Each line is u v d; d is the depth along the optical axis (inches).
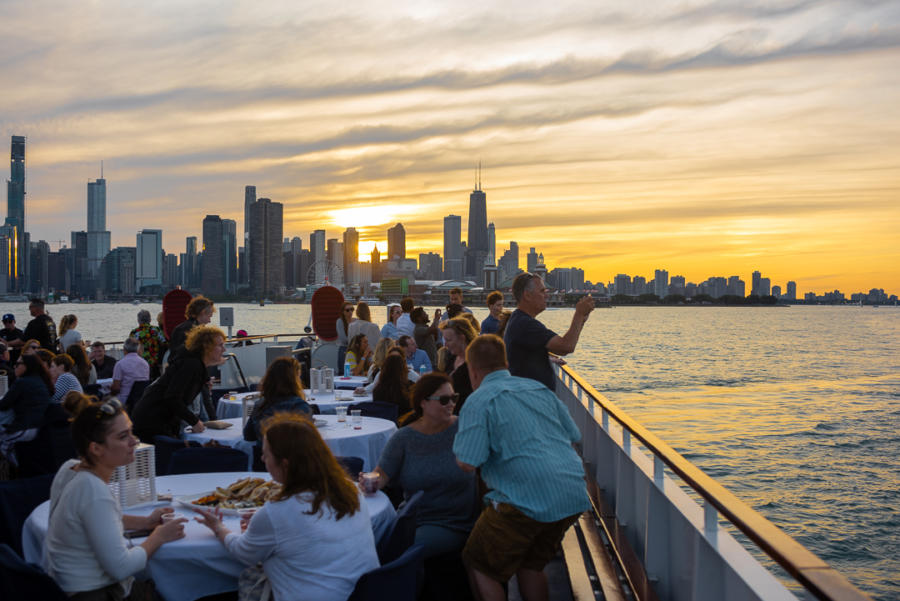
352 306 529.3
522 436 128.3
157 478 167.9
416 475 163.3
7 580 106.7
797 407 1614.2
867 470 973.8
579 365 2687.0
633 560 165.2
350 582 113.8
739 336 5172.2
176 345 320.2
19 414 269.6
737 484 897.5
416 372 381.1
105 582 114.0
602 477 232.7
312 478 113.8
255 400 221.9
